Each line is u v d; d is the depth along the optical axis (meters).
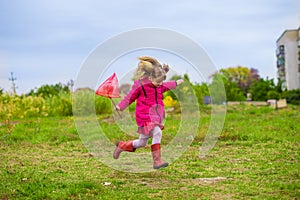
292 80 53.88
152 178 5.27
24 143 8.62
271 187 4.54
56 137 9.33
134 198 4.23
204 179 5.13
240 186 4.66
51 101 17.66
